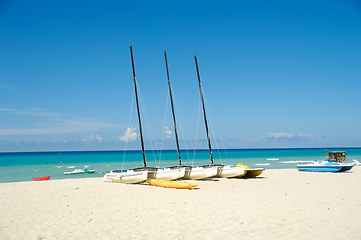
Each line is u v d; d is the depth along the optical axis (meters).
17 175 42.97
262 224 10.88
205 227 10.64
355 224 10.54
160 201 16.53
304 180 27.59
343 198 16.33
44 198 18.03
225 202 15.78
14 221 12.01
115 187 23.59
